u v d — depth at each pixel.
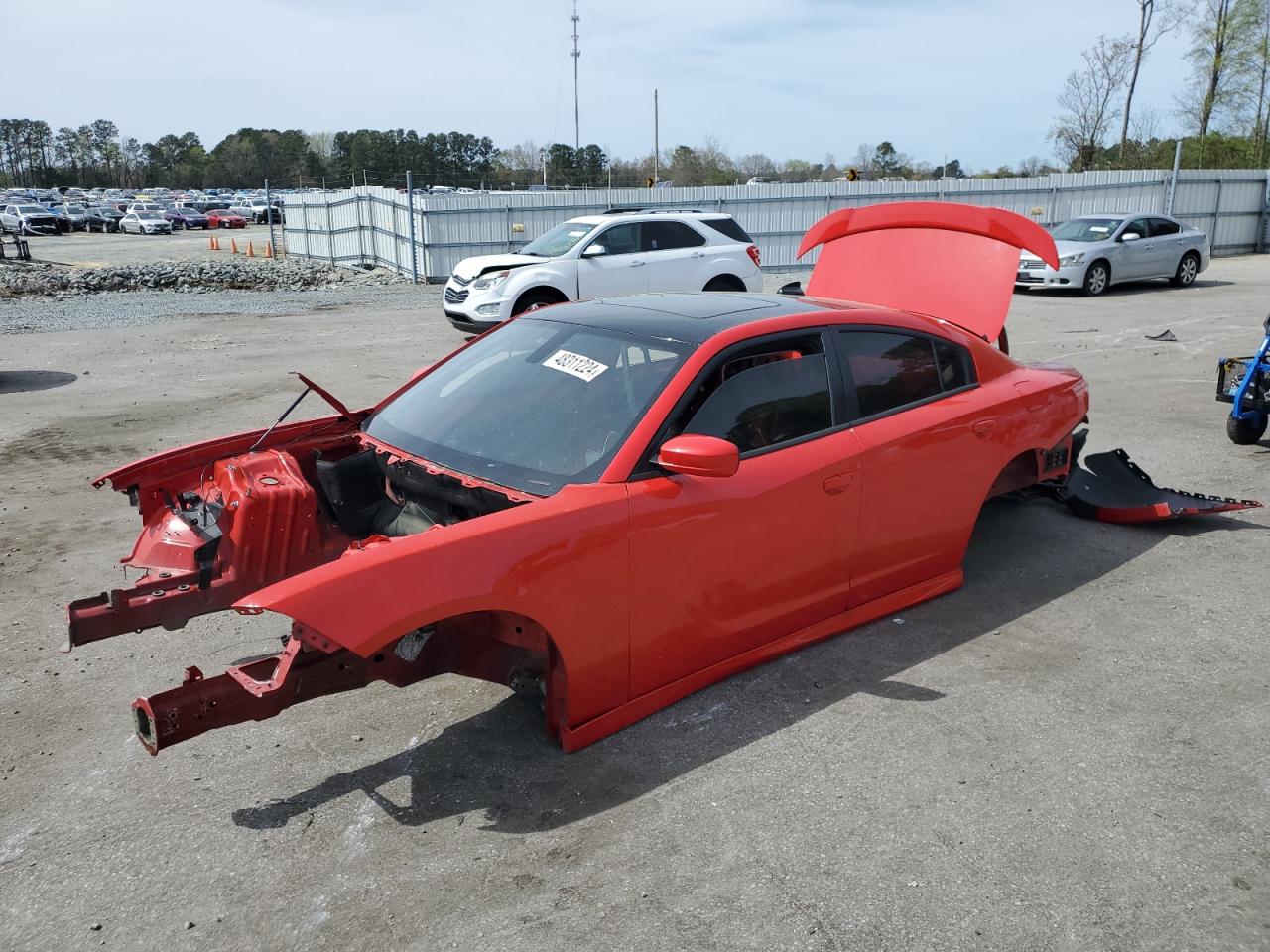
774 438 3.76
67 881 2.79
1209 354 11.70
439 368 4.45
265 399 9.75
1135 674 3.94
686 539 3.41
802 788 3.17
